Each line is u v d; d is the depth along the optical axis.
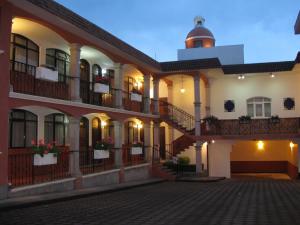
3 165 12.00
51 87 16.20
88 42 16.92
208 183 20.84
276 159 27.97
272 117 23.23
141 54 21.52
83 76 19.80
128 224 8.87
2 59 12.16
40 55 16.28
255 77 25.91
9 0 12.27
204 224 8.91
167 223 9.00
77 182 15.53
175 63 23.84
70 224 8.82
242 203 12.64
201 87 26.84
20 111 15.38
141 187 18.36
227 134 23.59
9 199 11.81
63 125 17.97
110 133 22.41
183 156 25.77
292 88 25.28
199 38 35.00
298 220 9.48
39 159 13.39
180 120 25.95
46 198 12.27
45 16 13.90
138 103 23.62
